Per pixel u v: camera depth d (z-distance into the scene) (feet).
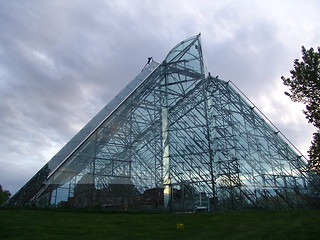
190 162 107.55
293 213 74.02
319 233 50.80
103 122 97.96
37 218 66.23
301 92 63.36
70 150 91.30
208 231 58.54
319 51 64.54
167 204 101.19
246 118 132.36
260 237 50.60
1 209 77.77
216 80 138.41
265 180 110.01
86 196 87.35
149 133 109.29
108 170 93.81
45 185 84.07
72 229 59.11
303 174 118.21
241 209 100.37
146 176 101.24
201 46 126.52
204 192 101.04
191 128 112.88
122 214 80.33
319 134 63.93
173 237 55.11
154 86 120.37
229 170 108.17
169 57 131.54
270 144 126.41
